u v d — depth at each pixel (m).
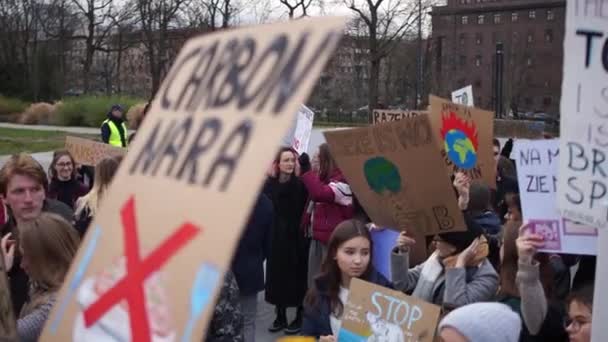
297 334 6.66
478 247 3.50
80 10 52.72
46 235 2.84
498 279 3.52
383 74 56.94
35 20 53.22
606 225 2.51
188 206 1.31
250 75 1.35
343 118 48.91
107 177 4.89
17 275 3.52
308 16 1.42
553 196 3.18
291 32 1.31
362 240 3.48
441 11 54.16
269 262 6.62
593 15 2.52
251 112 1.30
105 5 56.22
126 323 1.40
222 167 1.28
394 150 3.86
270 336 6.65
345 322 3.23
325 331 3.51
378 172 3.98
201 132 1.39
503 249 3.35
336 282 3.53
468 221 3.66
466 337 2.35
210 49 1.52
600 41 2.54
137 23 48.72
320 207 6.16
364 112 48.81
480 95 68.75
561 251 3.17
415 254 4.03
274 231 6.58
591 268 4.23
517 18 66.31
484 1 68.19
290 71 1.26
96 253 1.54
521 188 3.26
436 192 3.67
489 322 2.36
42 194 3.99
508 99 58.72
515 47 64.31
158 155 1.49
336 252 3.52
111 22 51.44
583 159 2.55
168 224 1.35
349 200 6.04
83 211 4.84
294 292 6.57
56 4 52.81
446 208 3.69
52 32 53.44
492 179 5.98
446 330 2.40
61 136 30.52
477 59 68.56
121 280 1.44
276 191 6.54
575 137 2.55
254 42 1.39
